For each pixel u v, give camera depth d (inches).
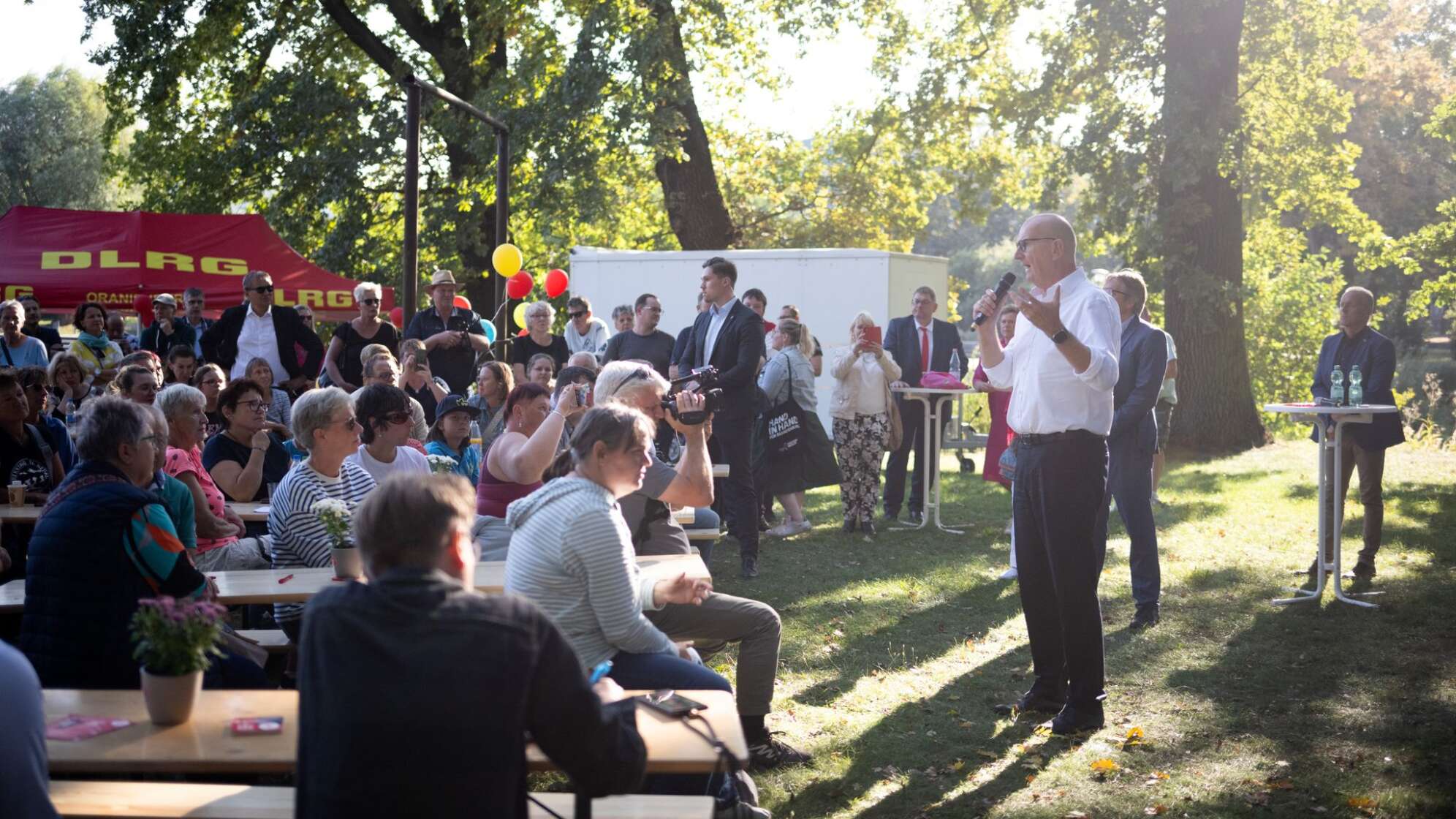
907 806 158.2
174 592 136.2
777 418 368.8
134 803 102.0
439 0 725.3
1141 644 239.3
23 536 230.2
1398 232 1243.2
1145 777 167.2
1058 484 185.9
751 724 174.7
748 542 310.7
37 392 251.0
